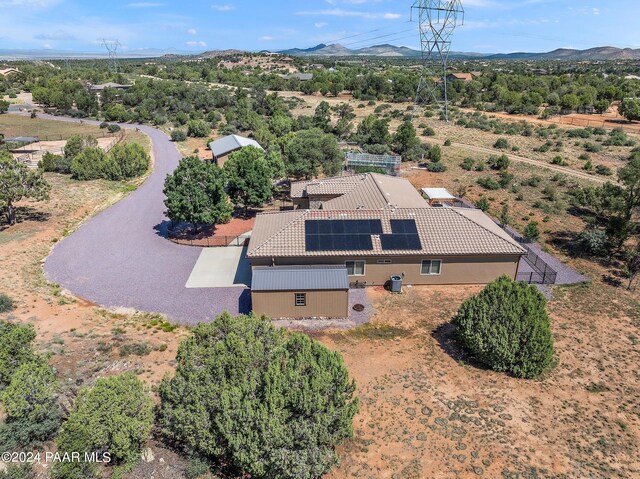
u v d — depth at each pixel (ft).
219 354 55.88
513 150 217.56
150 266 110.22
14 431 53.52
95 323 85.10
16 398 53.88
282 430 48.65
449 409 64.75
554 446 58.49
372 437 59.72
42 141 262.26
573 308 92.27
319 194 130.11
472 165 192.54
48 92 391.04
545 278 102.06
